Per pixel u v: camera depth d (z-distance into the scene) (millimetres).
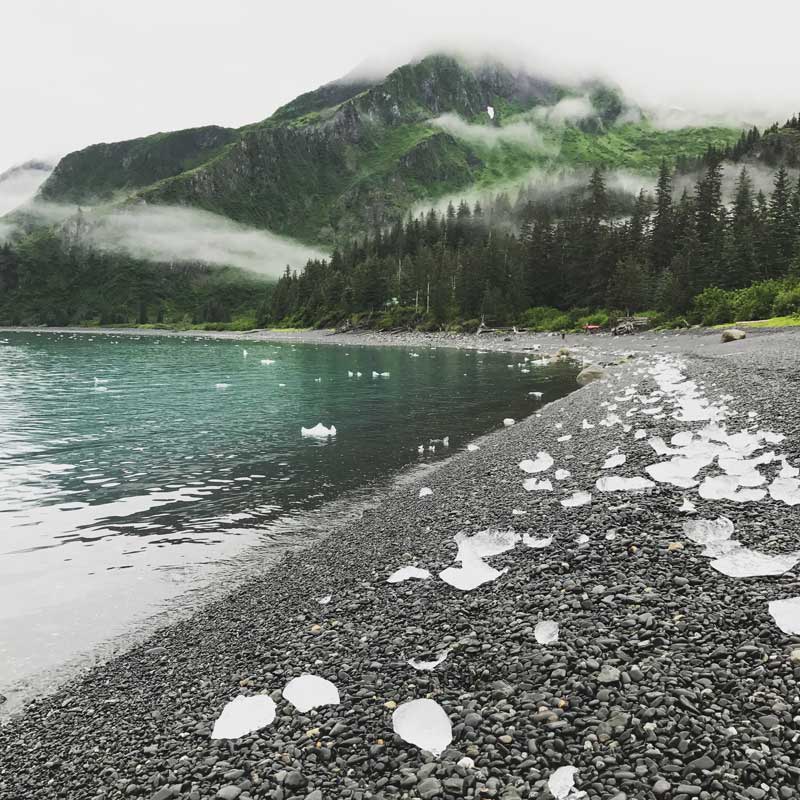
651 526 6266
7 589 7781
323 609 6262
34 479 13461
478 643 4629
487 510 8758
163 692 5113
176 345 83875
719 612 4332
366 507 11086
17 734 4793
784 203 87062
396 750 3547
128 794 3691
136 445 17203
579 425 14906
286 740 3826
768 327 48594
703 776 2916
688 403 14109
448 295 104625
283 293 145500
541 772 3154
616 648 4125
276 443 17406
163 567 8500
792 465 7906
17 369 43312
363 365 47719
